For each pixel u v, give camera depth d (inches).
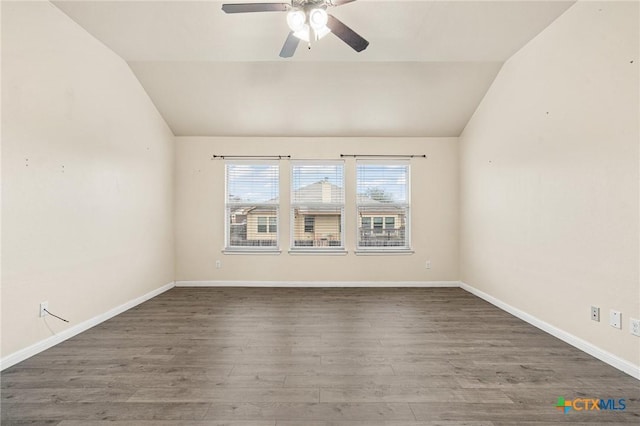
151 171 169.5
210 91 163.2
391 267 196.2
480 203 168.2
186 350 102.1
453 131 191.3
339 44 130.3
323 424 65.6
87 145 122.3
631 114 84.0
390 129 190.2
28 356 96.3
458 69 148.4
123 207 145.4
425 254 196.1
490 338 112.0
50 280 105.2
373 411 69.7
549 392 77.1
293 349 102.7
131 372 87.2
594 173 95.3
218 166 197.0
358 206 198.1
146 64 146.4
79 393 76.6
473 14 110.7
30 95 97.4
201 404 72.2
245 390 78.0
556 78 111.1
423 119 181.3
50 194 105.2
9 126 91.0
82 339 111.4
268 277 196.2
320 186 198.7
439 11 109.6
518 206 134.4
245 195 199.2
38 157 100.5
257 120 183.6
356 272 195.9
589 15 96.9
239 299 165.8
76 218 116.6
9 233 91.4
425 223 196.2
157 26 117.7
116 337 113.4
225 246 197.9
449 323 128.3
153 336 114.5
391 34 122.9
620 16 86.7
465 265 187.6
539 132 120.5
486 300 162.7
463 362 93.3
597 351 95.0
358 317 136.2
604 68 91.7
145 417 67.4
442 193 196.5
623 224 86.4
